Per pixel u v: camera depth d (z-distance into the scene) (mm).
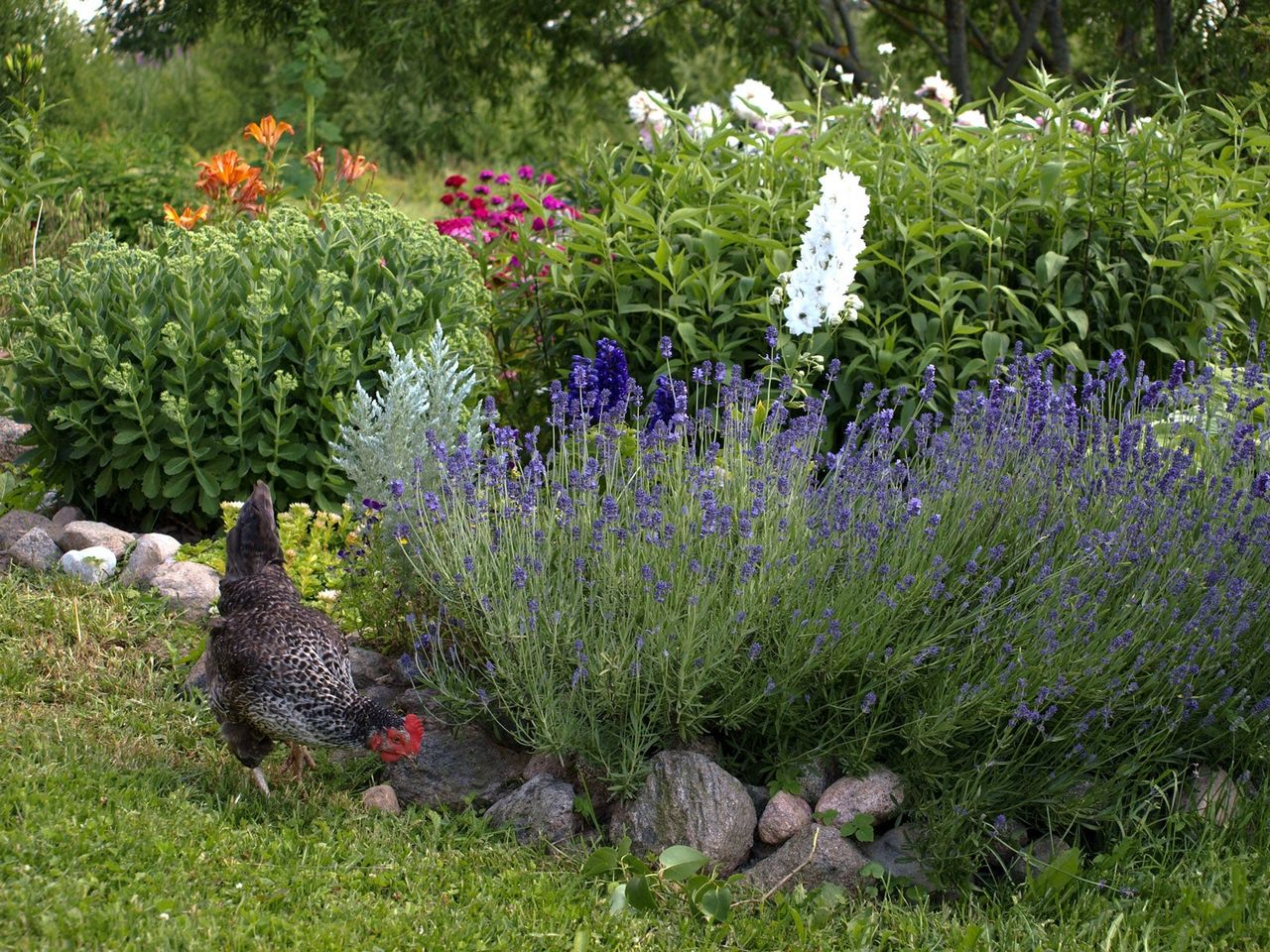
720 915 3719
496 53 16062
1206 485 4742
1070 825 4086
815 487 4973
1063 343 6750
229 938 3285
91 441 6336
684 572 4199
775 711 4270
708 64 20297
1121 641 3932
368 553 5125
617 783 4152
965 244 6738
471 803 4367
